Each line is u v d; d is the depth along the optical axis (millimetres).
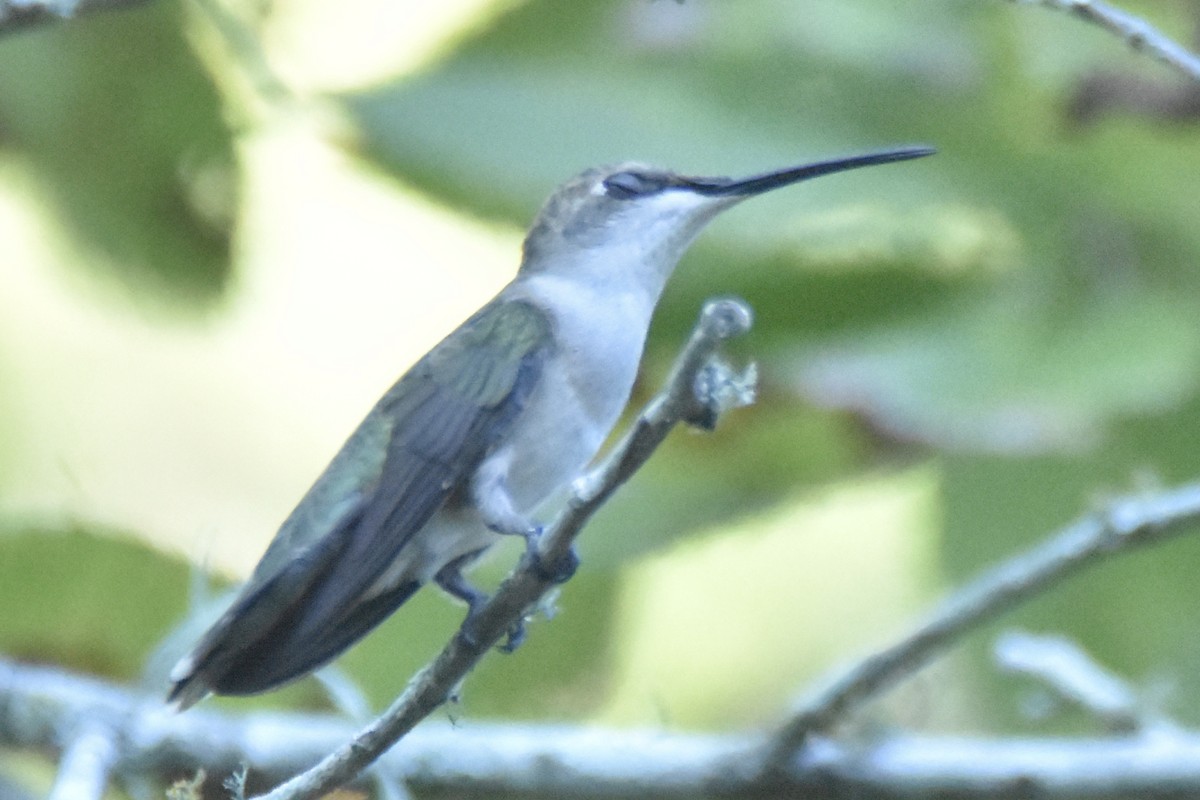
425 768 8359
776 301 10859
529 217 10828
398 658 10273
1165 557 10820
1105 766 8172
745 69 11258
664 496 11102
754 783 8242
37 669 9898
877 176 11039
